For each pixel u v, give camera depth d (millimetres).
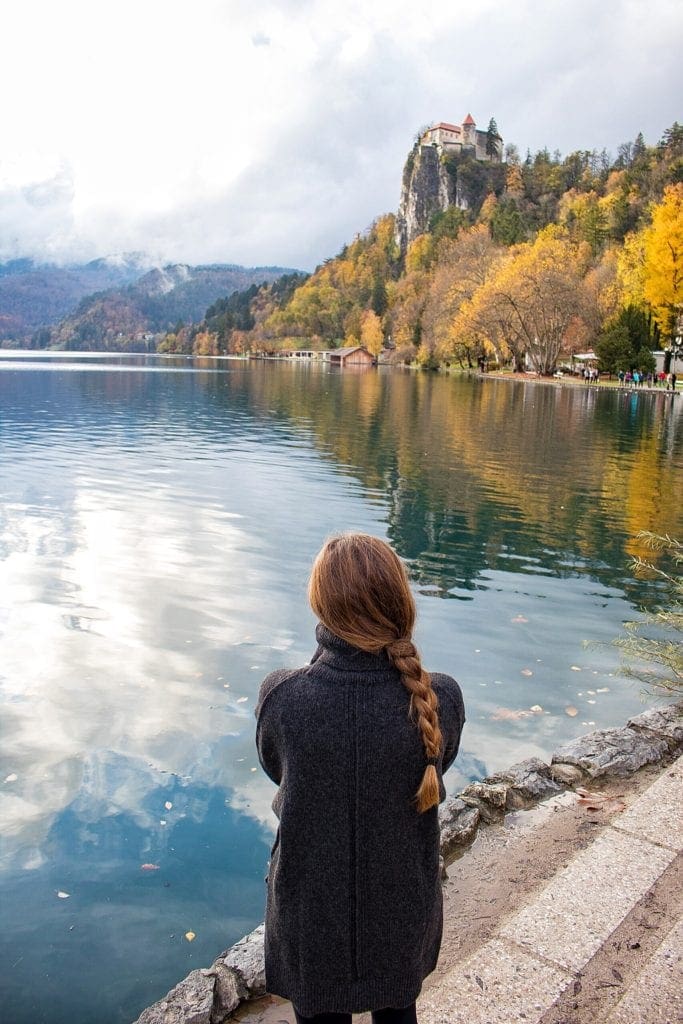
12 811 4473
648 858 3344
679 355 60469
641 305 64438
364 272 195000
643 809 3750
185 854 4078
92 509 13664
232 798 4621
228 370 99000
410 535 12094
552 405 41219
